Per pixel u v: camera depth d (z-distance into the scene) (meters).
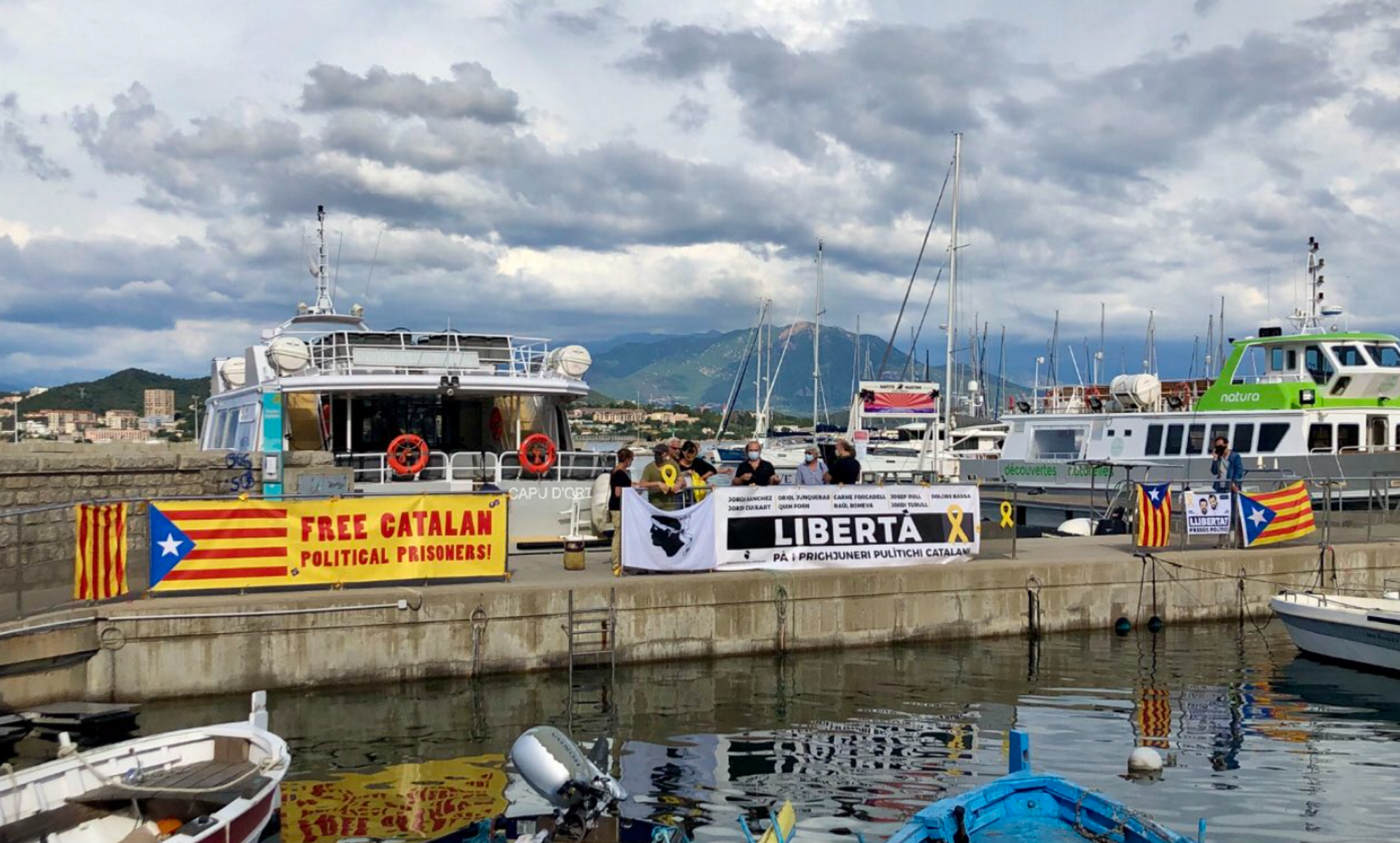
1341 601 18.94
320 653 15.21
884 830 10.32
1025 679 16.55
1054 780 10.05
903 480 36.06
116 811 9.27
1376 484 27.84
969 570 19.14
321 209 30.30
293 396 22.20
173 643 14.61
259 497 16.53
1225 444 23.02
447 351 23.78
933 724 14.09
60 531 17.45
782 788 11.49
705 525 18.03
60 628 13.89
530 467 21.70
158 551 14.98
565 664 16.36
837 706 14.89
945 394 50.53
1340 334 30.33
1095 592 20.19
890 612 18.50
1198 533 21.92
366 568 15.98
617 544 17.94
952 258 50.78
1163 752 12.91
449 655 15.79
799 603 17.86
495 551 16.72
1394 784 11.77
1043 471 35.47
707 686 15.80
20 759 12.17
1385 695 15.80
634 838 8.90
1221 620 21.17
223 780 9.77
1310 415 28.83
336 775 11.83
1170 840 8.89
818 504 18.64
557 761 8.62
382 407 23.64
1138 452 32.59
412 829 10.23
